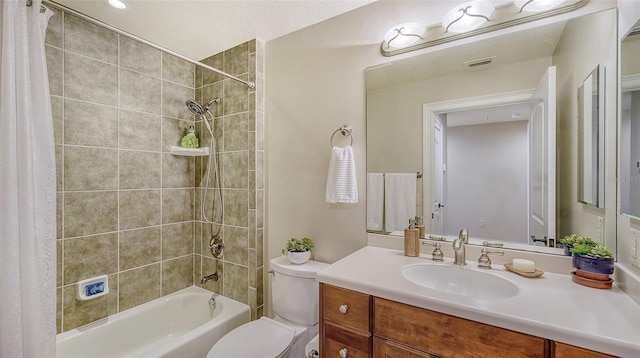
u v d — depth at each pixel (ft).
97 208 6.08
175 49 7.32
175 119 7.61
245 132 6.91
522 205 4.25
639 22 2.99
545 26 4.08
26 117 3.56
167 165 7.43
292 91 6.49
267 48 6.90
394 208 5.25
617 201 3.40
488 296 3.84
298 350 5.28
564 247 3.92
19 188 3.51
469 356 2.90
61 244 5.56
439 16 4.82
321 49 6.06
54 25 5.41
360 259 4.60
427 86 4.96
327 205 6.00
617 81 3.42
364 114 5.55
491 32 4.45
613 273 3.44
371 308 3.55
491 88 4.47
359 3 5.46
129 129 6.63
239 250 7.02
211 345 5.76
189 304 7.39
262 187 6.89
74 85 5.70
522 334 2.65
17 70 3.53
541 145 4.12
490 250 4.38
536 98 4.14
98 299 6.10
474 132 4.60
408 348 3.26
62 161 5.56
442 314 3.07
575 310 2.79
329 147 5.97
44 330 3.71
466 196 4.67
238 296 7.04
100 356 5.86
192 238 8.04
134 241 6.73
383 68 5.35
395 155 5.25
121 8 5.52
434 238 4.90
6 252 3.34
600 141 3.58
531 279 3.67
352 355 3.70
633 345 2.22
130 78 6.64
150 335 6.72
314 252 6.17
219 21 6.06
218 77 7.48
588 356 2.38
